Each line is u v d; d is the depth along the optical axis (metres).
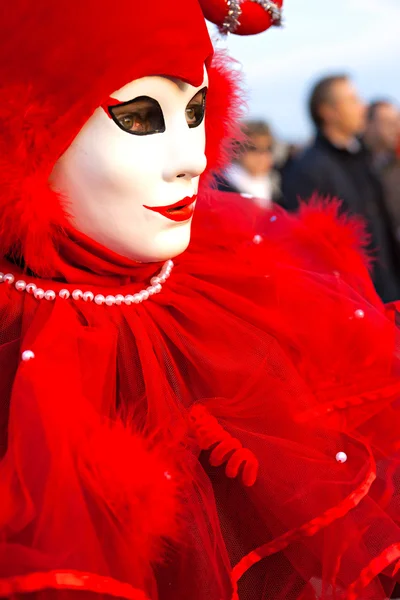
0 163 0.80
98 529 0.73
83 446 0.74
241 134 1.04
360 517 0.84
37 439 0.73
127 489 0.72
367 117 2.67
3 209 0.82
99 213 0.85
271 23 0.99
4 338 0.86
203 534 0.79
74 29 0.79
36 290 0.88
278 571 0.87
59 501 0.71
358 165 2.27
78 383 0.79
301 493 0.83
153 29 0.81
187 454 0.81
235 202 1.18
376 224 2.21
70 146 0.83
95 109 0.81
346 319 1.00
